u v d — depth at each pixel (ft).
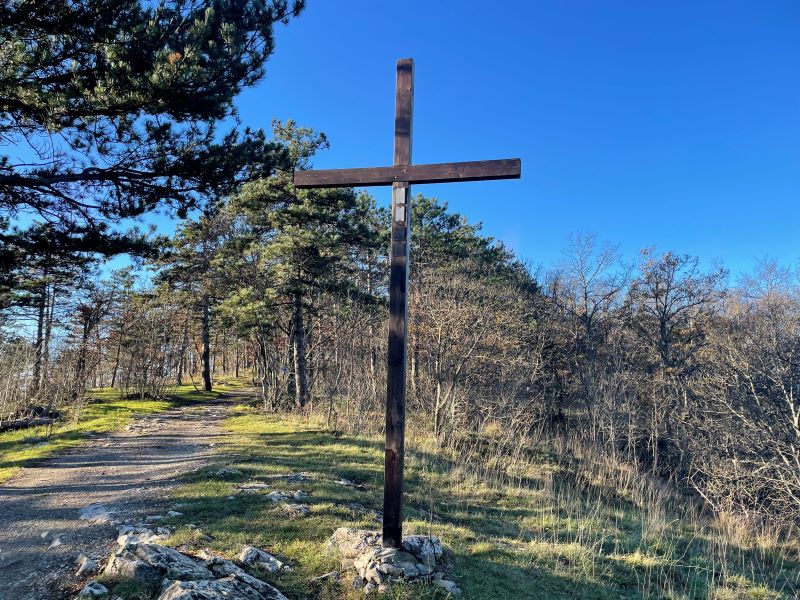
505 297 74.18
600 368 66.59
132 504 21.77
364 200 86.22
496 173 15.42
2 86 23.17
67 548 16.17
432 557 15.52
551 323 76.59
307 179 16.57
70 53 25.35
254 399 94.27
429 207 92.32
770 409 38.91
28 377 63.46
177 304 98.58
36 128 26.68
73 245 29.94
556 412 69.97
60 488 26.16
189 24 27.43
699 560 25.07
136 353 87.81
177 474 28.60
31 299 59.41
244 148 30.63
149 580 12.52
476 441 49.67
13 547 16.58
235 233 80.28
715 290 73.26
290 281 64.85
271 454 36.01
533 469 44.24
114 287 86.63
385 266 86.94
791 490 35.40
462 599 14.20
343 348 64.80
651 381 61.93
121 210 30.32
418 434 49.90
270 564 14.85
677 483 48.60
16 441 43.98
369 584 13.80
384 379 62.85
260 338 75.00
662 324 71.61
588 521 28.50
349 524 19.06
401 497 15.39
